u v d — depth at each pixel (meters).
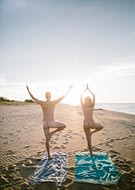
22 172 5.34
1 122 12.92
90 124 6.15
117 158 6.33
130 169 5.48
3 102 31.47
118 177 4.93
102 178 4.87
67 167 5.56
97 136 9.53
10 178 5.00
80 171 5.27
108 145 7.89
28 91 6.16
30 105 29.34
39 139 8.77
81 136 9.48
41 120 14.17
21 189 4.47
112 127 12.16
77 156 6.39
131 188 4.47
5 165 5.79
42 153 6.82
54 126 6.05
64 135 9.68
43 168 5.51
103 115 19.69
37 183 4.70
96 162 5.86
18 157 6.45
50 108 6.23
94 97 6.28
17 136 9.30
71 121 14.51
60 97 6.28
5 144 7.96
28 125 12.14
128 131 10.95
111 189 4.42
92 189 4.41
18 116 15.94
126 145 7.93
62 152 6.85
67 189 4.43
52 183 4.69
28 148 7.42
